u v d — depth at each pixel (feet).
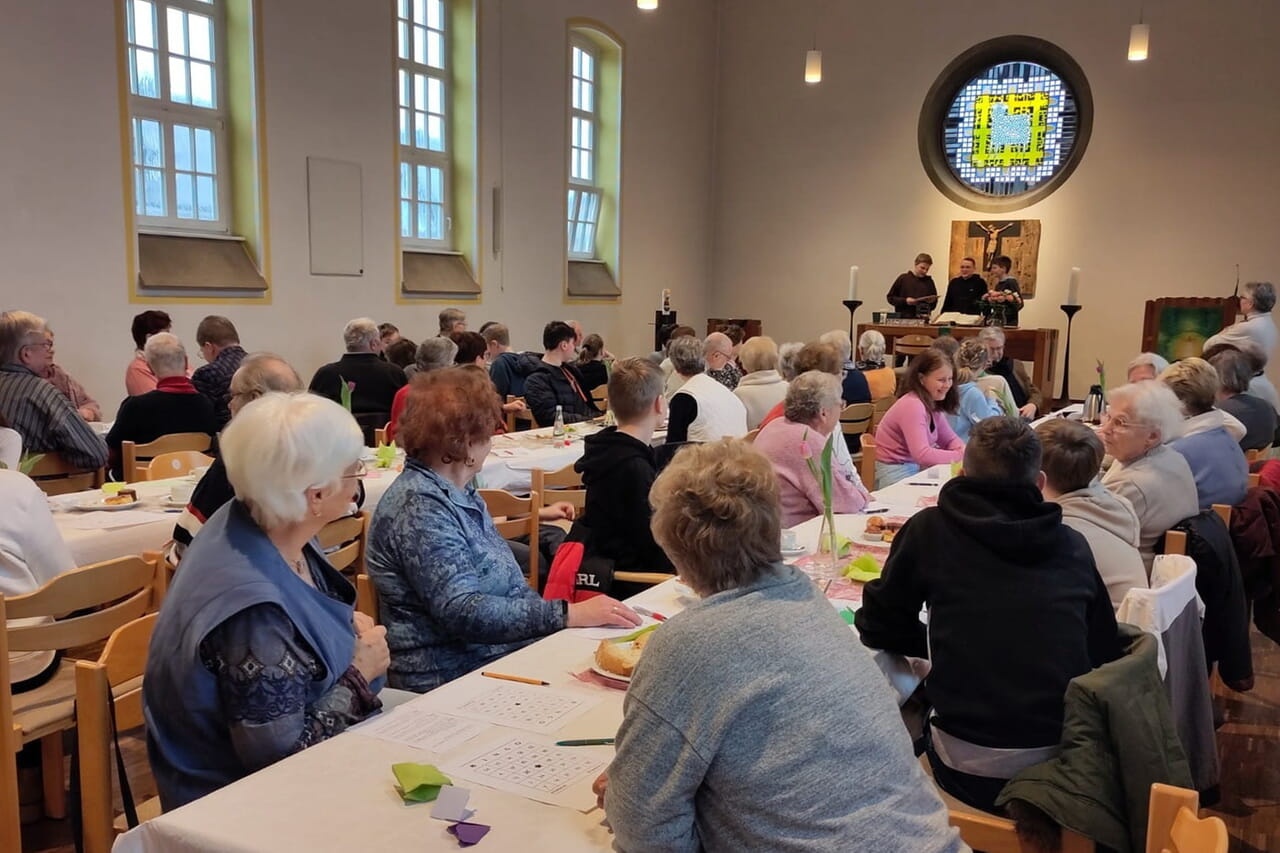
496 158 30.53
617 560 9.73
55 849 7.73
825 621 4.03
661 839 3.69
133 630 5.71
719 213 41.04
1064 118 34.09
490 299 30.89
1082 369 34.53
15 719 6.84
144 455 13.78
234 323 23.27
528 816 4.14
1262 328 21.33
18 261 19.06
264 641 4.61
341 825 4.05
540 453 14.64
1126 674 5.37
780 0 38.63
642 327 38.29
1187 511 9.07
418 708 5.27
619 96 35.50
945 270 36.40
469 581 6.51
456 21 29.30
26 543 7.47
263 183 23.62
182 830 4.02
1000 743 5.75
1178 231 32.55
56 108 19.45
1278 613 10.24
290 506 4.79
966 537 5.98
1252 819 8.76
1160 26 32.12
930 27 35.78
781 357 20.30
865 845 3.63
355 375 18.44
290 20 23.81
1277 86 30.71
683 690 3.71
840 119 37.88
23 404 12.64
